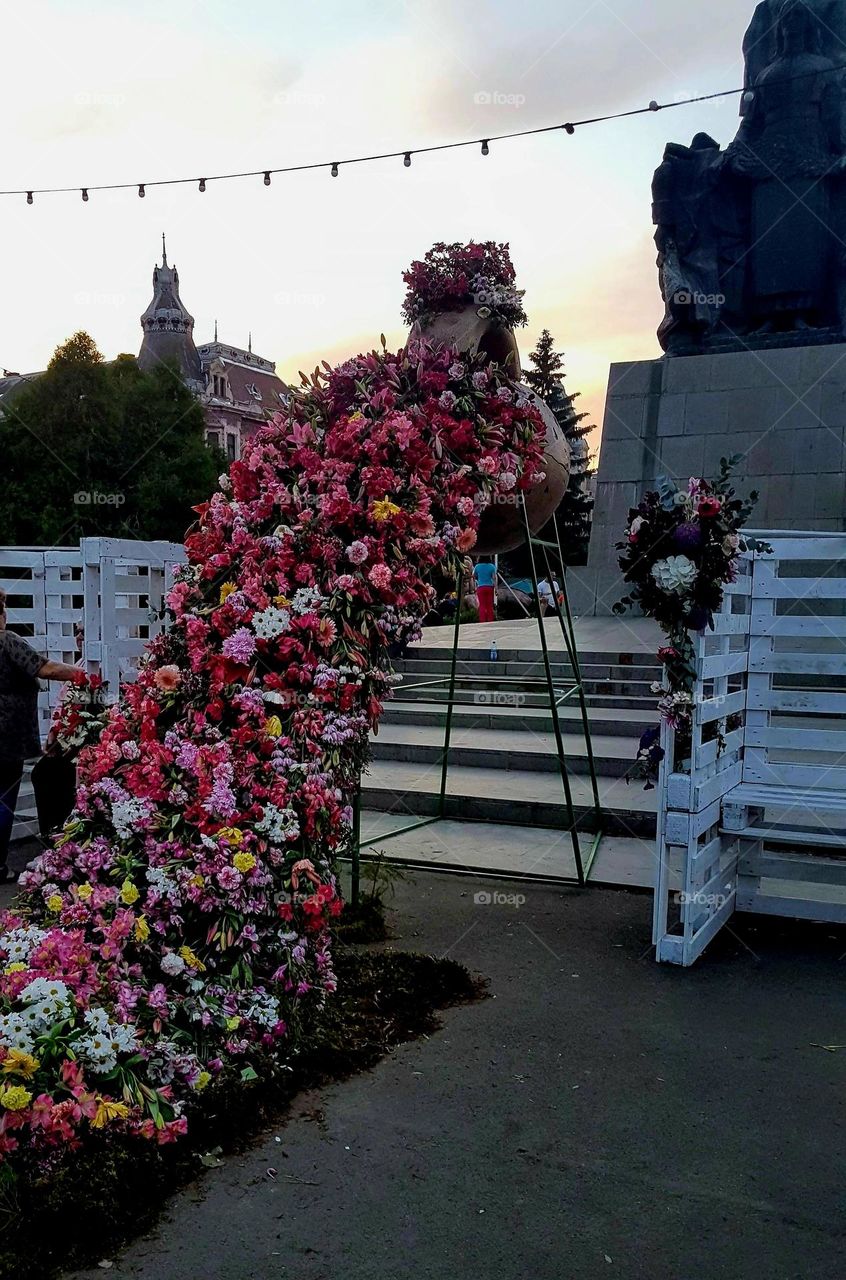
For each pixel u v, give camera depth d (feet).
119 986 9.37
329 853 12.01
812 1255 7.42
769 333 47.55
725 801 14.94
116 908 10.20
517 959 13.97
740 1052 10.96
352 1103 9.77
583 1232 7.69
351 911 15.52
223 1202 8.08
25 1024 8.43
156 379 113.29
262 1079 9.78
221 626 11.71
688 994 12.69
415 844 20.42
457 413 12.72
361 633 11.66
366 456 12.11
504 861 19.13
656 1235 7.66
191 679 11.93
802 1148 8.95
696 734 13.62
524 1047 11.07
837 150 46.83
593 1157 8.78
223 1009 9.98
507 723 29.17
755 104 47.60
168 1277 7.14
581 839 20.83
